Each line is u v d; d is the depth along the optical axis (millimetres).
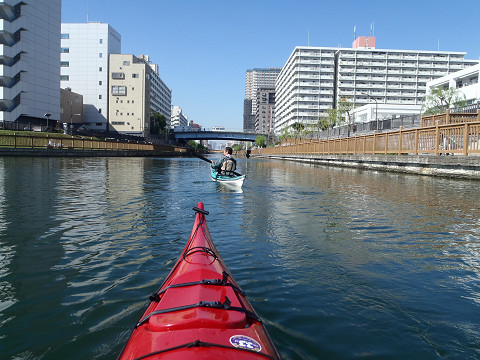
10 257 5125
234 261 5086
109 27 97500
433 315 3561
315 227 7164
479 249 5727
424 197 10984
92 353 2893
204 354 1898
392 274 4645
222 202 10180
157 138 107750
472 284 4348
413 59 114750
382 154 23359
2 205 8922
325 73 117375
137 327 2346
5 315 3461
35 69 60188
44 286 4133
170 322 2203
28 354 2871
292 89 122375
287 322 3367
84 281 4285
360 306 3725
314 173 22562
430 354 2934
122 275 4480
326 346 3004
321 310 3617
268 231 6828
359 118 74125
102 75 96562
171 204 9633
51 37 64312
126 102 97875
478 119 19188
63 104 83188
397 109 70375
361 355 2898
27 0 57250
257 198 10938
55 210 8422
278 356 2133
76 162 28031
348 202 10148
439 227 7145
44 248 5562
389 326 3334
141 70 97625
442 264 5027
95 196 10672
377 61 115438
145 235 6375
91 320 3375
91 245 5734
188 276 2977
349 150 30031
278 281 4363
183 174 20156
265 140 116375
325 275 4578
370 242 6098
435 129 17453
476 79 50938
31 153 32031
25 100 58250
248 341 2086
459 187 13406
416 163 19062
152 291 4008
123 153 47500
